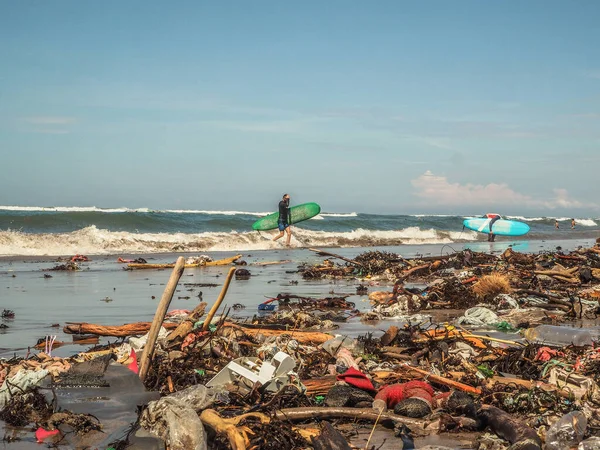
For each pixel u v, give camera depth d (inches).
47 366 304.5
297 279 875.4
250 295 685.9
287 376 270.7
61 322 502.9
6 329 470.9
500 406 267.0
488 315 516.1
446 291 633.0
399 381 295.4
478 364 335.6
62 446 227.6
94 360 275.4
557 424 222.7
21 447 227.3
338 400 260.1
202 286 769.6
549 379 286.4
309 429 230.7
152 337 286.2
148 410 221.8
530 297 623.2
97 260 1148.5
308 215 1252.5
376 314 542.6
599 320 538.0
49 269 970.1
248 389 271.3
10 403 259.4
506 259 943.7
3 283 781.3
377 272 912.3
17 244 1254.3
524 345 366.9
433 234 2103.8
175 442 207.6
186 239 1498.5
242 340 377.7
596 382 270.8
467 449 222.7
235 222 1939.0
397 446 225.5
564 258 970.1
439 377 288.5
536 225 3442.4
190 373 293.4
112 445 221.1
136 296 671.1
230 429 207.5
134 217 1759.4
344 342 359.6
